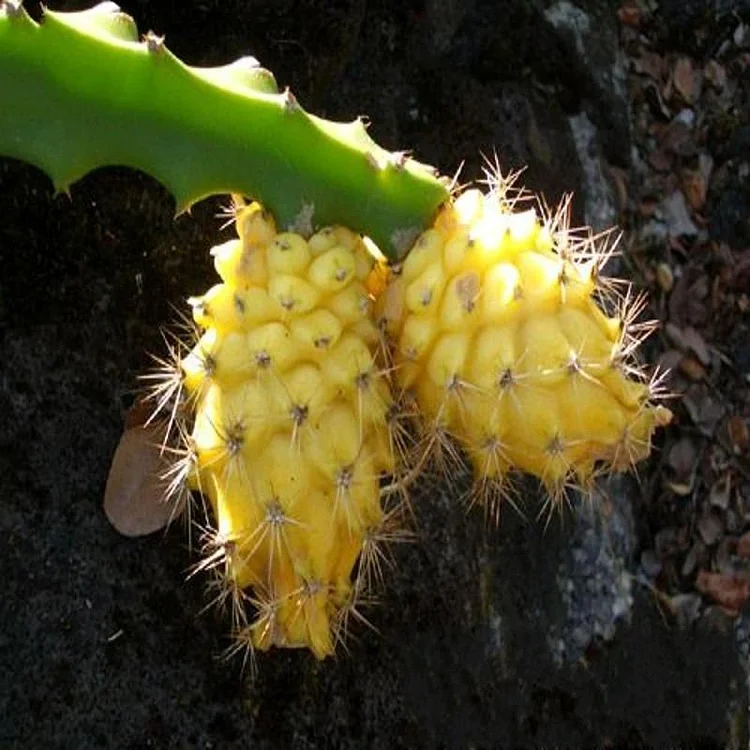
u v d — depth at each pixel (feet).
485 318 0.96
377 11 1.82
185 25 1.64
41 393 1.52
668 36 2.73
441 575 1.80
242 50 1.68
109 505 1.53
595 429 0.98
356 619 1.72
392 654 1.76
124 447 1.52
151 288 1.58
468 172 1.92
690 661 2.15
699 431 2.48
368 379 0.97
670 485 2.38
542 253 0.99
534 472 1.01
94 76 0.91
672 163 2.65
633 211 2.46
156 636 1.56
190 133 0.94
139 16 1.61
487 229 0.97
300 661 1.67
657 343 2.51
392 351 1.00
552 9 2.06
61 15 0.91
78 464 1.53
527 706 1.90
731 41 2.80
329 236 0.97
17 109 0.93
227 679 1.61
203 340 0.99
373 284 1.02
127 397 1.55
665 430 2.44
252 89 0.95
